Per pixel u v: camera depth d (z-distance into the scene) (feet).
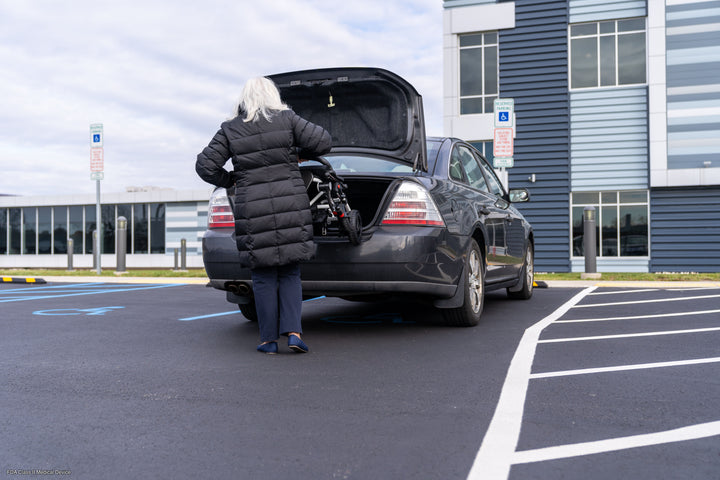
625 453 7.22
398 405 9.17
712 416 8.59
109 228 77.71
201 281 37.63
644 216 50.75
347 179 14.71
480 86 54.29
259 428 8.16
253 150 12.42
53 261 80.23
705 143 48.93
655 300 23.25
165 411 8.95
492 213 18.95
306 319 18.67
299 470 6.78
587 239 35.14
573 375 11.00
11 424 8.38
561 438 7.72
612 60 51.34
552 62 52.13
